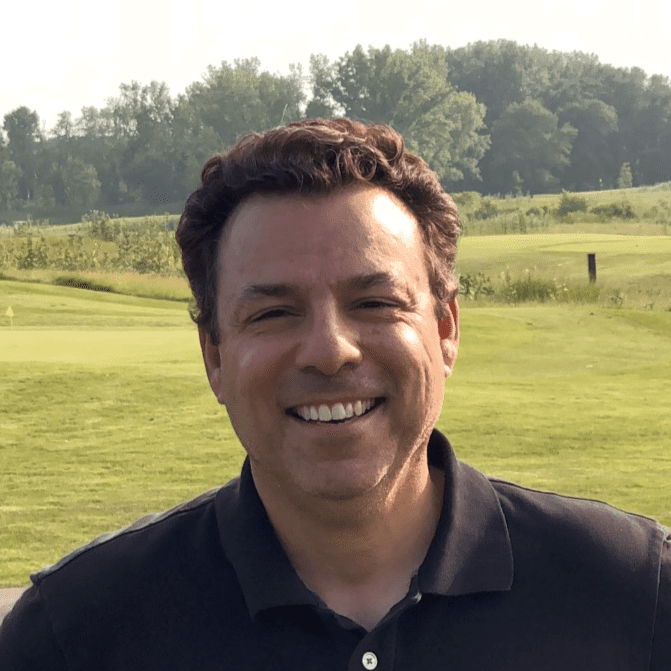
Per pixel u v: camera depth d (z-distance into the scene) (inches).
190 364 434.9
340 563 54.3
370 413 50.1
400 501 53.8
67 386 377.1
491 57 5123.0
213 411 350.0
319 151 51.3
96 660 54.4
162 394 370.6
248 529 53.2
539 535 55.4
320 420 49.8
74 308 716.7
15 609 58.4
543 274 962.1
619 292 816.3
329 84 3991.1
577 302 780.6
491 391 391.2
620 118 4847.4
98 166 4571.9
